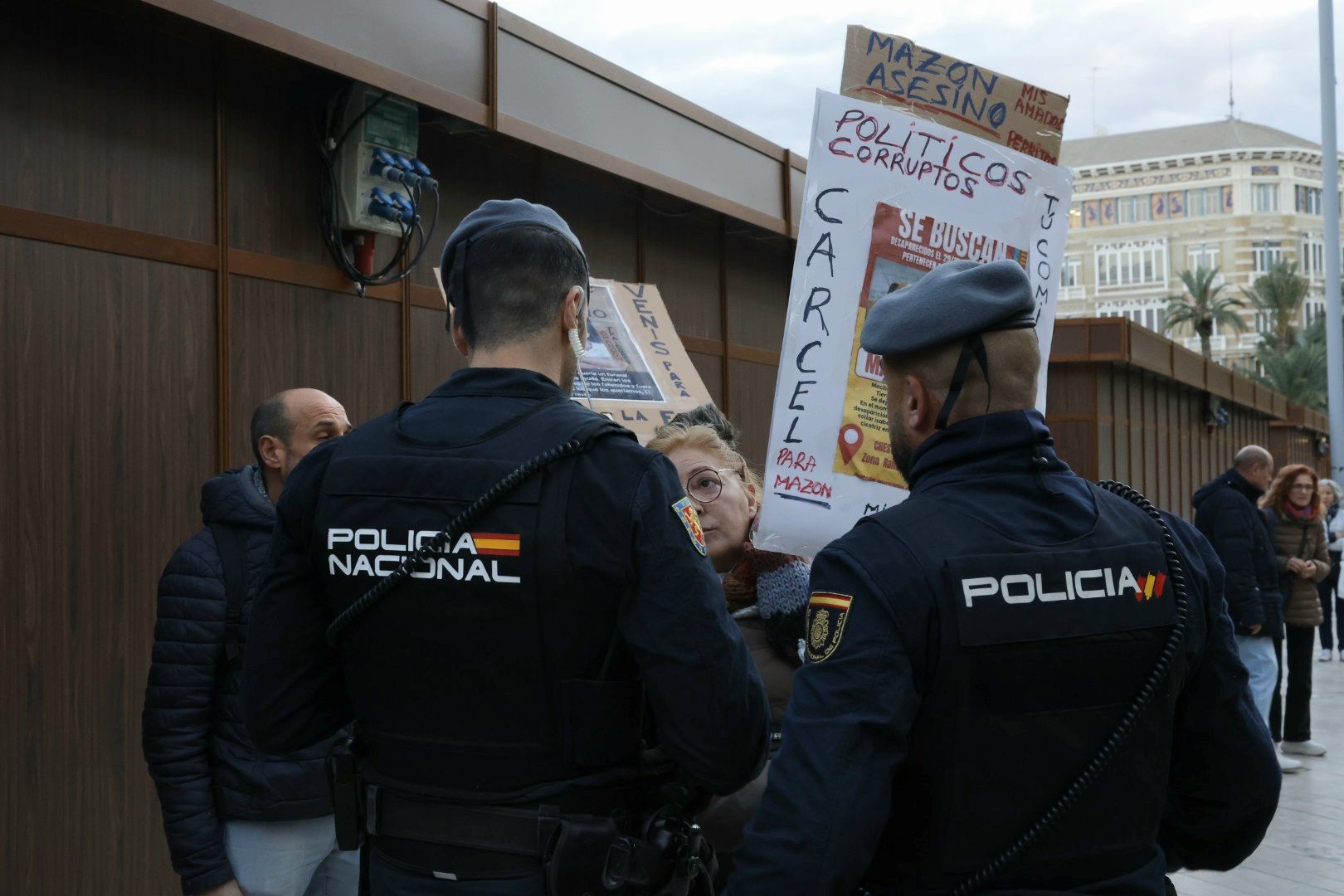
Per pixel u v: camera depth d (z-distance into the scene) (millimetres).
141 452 4113
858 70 2768
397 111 4992
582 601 1570
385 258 5258
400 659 1628
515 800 1584
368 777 1688
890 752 1437
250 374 4555
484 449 1635
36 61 3830
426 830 1613
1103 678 1535
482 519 1584
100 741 3936
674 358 4152
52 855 3771
